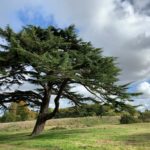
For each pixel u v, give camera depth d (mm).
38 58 25484
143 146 19828
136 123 39219
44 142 23484
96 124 44406
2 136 33875
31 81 30703
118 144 21109
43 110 31688
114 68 28344
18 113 61875
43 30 29828
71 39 30594
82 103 31906
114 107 30438
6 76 29297
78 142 22781
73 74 27047
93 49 30281
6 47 27828
